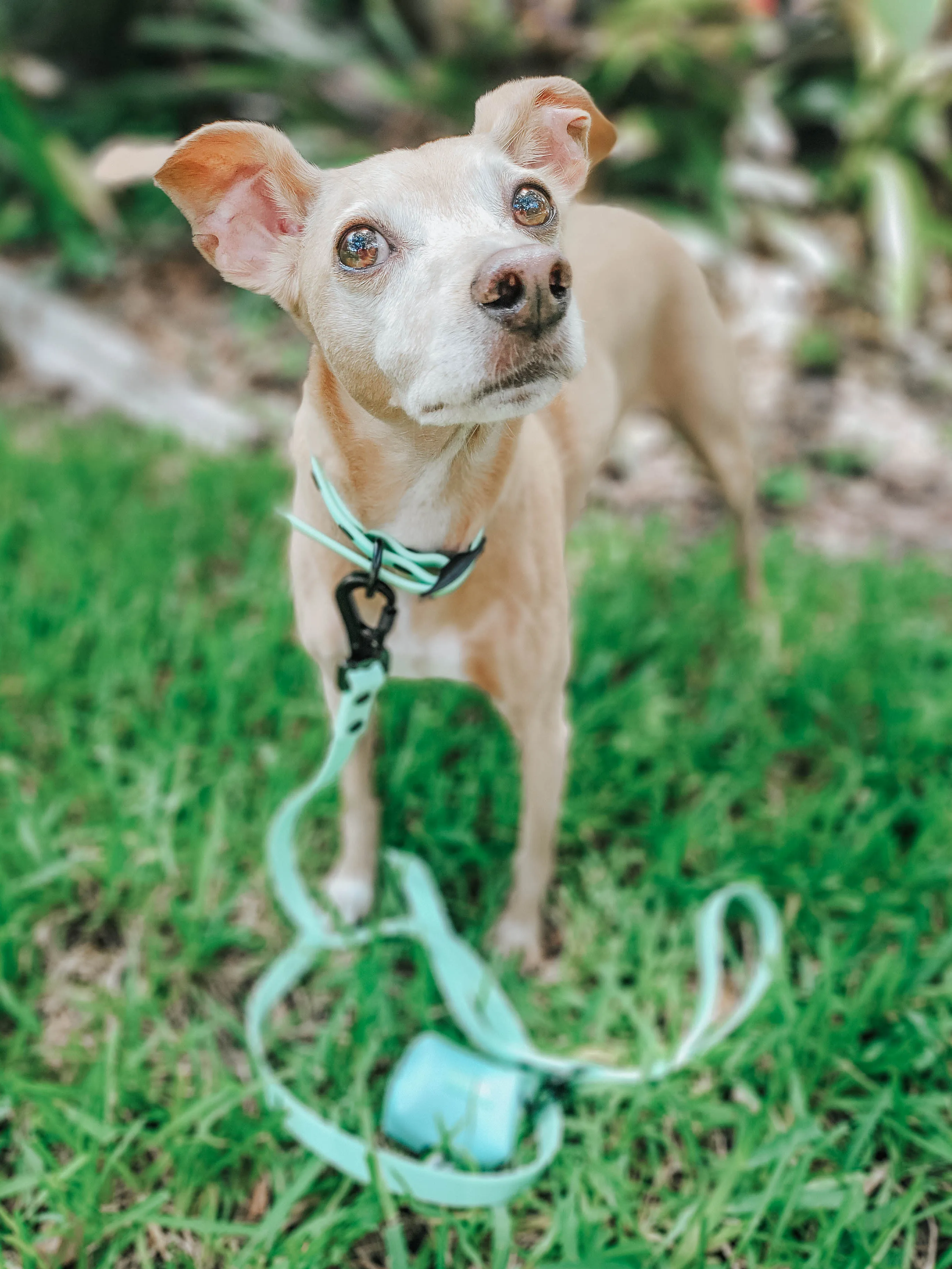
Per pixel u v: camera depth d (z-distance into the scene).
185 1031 0.70
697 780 0.81
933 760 0.82
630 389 0.77
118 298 1.54
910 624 0.94
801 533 1.15
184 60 1.83
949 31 1.61
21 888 0.72
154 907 0.74
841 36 1.56
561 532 0.65
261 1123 0.63
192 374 1.41
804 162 1.67
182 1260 0.60
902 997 0.69
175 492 1.09
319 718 0.84
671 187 1.58
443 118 1.57
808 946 0.73
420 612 0.62
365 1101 0.65
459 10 1.49
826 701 0.85
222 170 0.56
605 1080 0.66
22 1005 0.67
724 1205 0.60
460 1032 0.70
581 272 0.71
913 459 1.26
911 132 1.54
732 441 0.85
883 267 1.51
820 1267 0.58
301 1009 0.71
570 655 0.67
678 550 1.09
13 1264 0.60
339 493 0.58
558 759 0.68
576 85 0.58
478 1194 0.61
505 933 0.73
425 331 0.50
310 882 0.77
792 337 1.43
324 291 0.54
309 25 1.71
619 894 0.75
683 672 0.91
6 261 1.59
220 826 0.75
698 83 1.49
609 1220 0.62
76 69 1.81
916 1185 0.60
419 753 0.81
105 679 0.84
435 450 0.56
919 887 0.74
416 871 0.73
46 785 0.79
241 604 0.94
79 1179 0.61
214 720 0.83
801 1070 0.66
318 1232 0.60
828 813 0.77
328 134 1.63
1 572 0.95
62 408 1.33
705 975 0.70
